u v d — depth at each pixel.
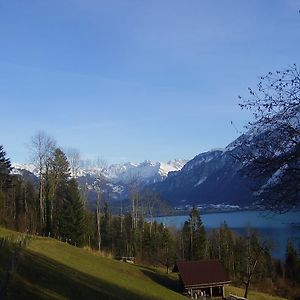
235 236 112.94
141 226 104.19
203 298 55.50
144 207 106.88
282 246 113.19
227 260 100.12
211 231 131.38
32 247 42.91
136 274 56.28
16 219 80.50
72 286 30.62
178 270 59.47
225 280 59.19
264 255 90.50
